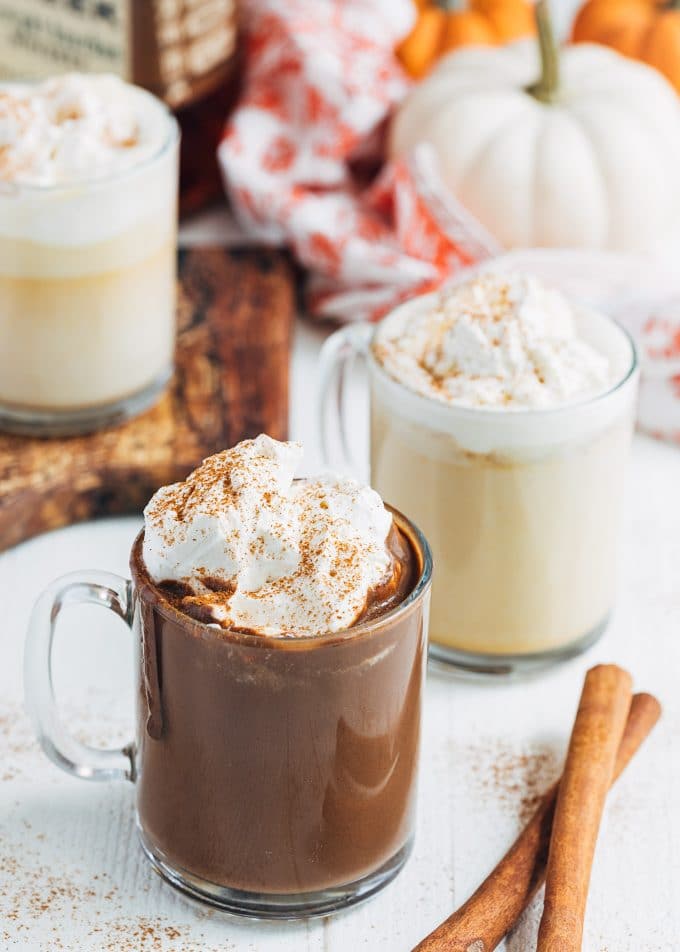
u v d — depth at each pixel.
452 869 0.76
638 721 0.80
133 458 0.91
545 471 0.79
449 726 0.81
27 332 0.91
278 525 0.72
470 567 0.80
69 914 0.74
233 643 0.69
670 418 0.96
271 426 0.94
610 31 1.16
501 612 0.81
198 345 0.99
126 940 0.73
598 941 0.73
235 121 1.08
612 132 1.04
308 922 0.74
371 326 0.87
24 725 0.80
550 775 0.79
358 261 1.02
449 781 0.79
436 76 1.08
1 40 1.06
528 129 1.04
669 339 0.95
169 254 0.94
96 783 0.79
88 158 0.90
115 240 0.90
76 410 0.93
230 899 0.73
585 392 0.79
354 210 1.06
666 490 0.93
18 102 0.90
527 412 0.78
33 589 0.86
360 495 0.73
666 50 1.15
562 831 0.75
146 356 0.93
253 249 1.07
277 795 0.71
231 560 0.71
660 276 1.02
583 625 0.82
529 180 1.03
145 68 1.04
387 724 0.72
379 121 1.09
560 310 0.81
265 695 0.70
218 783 0.72
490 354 0.79
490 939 0.72
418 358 0.81
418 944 0.73
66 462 0.91
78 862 0.76
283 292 1.03
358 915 0.74
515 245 1.04
